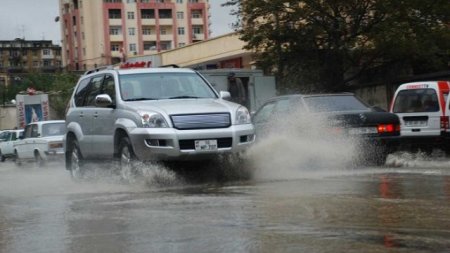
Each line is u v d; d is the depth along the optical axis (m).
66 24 105.62
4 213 6.99
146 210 6.68
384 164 11.80
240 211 6.33
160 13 105.75
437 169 10.57
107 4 101.75
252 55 30.11
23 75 82.12
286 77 28.31
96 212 6.73
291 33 27.50
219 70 20.95
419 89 16.12
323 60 28.09
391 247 4.61
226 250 4.68
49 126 21.33
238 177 9.84
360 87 29.12
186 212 6.43
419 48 26.03
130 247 4.90
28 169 19.44
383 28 25.88
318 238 4.95
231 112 9.45
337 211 6.10
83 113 10.95
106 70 10.91
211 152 9.13
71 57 104.81
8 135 29.33
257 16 27.91
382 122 11.48
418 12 26.56
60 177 13.13
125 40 103.00
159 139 8.98
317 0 26.56
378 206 6.34
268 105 12.64
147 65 28.91
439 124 15.73
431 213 5.88
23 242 5.26
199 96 10.38
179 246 4.87
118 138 9.78
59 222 6.19
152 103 9.70
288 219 5.78
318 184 8.44
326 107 11.75
